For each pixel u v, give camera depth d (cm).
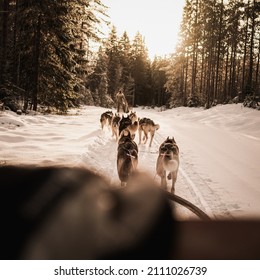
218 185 837
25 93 1938
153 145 1400
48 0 1922
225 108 3244
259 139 1769
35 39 2031
